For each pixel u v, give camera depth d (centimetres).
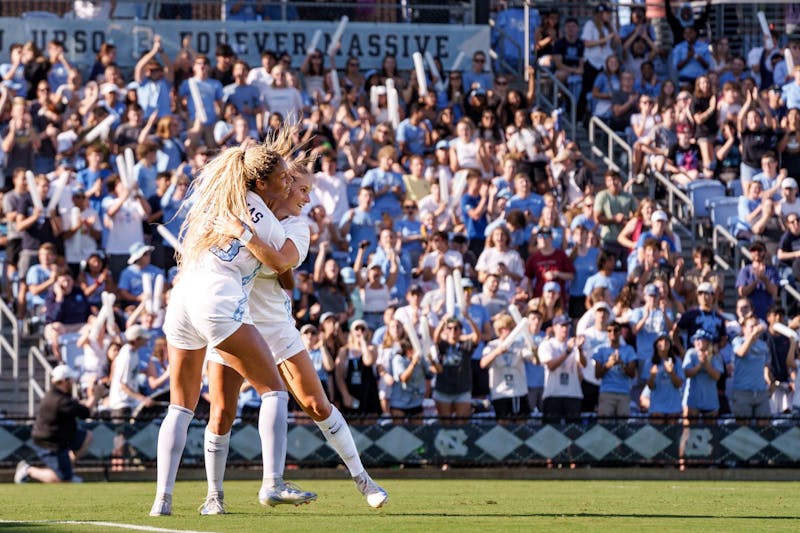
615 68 4000
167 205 3212
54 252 3062
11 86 3597
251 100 3603
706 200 3694
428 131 3647
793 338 3036
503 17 4269
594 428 2800
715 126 3806
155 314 2953
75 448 2592
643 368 2988
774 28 4309
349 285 3134
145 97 3603
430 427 2747
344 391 2802
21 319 3098
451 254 3200
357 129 3588
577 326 2944
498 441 2770
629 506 1562
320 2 4056
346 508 1442
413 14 4100
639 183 3809
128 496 1862
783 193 3544
